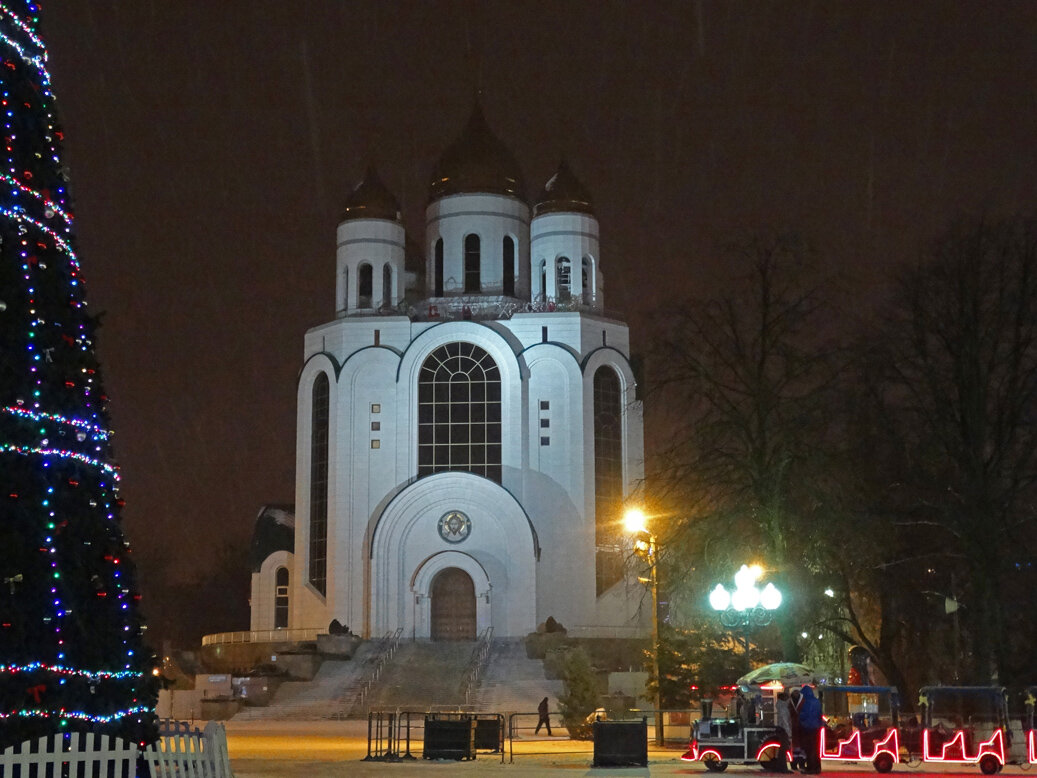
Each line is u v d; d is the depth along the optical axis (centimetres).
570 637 6906
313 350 7919
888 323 3800
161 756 1694
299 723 5841
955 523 3578
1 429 1481
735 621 3378
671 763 2961
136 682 1611
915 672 4306
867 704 2952
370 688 6519
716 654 3872
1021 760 2908
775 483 3519
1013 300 3653
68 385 1559
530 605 7319
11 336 1505
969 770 2786
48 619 1491
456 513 7488
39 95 1602
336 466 7619
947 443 3678
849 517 3572
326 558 7600
